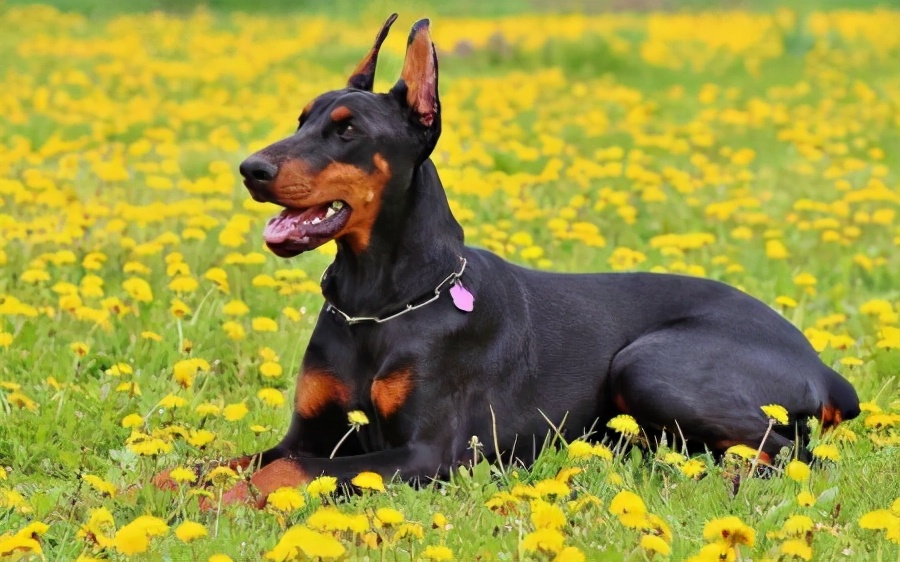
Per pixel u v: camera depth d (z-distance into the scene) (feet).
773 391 22.75
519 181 44.57
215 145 54.49
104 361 26.78
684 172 49.16
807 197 47.37
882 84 82.07
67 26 112.16
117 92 73.00
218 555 16.07
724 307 24.00
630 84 84.33
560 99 73.77
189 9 132.87
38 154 49.78
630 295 24.39
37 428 22.63
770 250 36.52
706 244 38.70
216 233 37.06
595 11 141.79
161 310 29.55
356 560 17.02
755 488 20.38
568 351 23.18
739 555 16.92
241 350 27.78
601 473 20.93
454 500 19.84
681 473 21.03
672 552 17.70
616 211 42.45
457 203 41.24
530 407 22.65
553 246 38.01
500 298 22.47
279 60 90.22
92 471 21.24
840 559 17.61
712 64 92.12
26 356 26.71
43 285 31.37
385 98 21.16
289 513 18.80
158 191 44.01
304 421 22.00
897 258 38.96
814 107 72.38
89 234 36.01
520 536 17.11
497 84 77.20
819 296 35.22
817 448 20.72
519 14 137.08
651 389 22.25
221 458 21.70
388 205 21.01
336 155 20.45
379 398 21.16
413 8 134.51
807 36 99.25
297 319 29.01
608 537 18.26
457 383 21.58
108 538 16.78
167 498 19.17
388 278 21.26
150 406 24.03
